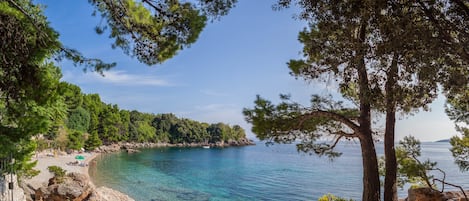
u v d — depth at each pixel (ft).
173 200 94.79
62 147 209.05
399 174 35.50
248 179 144.36
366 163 28.58
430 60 16.25
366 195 28.35
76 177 68.80
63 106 49.26
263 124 28.35
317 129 30.17
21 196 46.98
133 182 126.52
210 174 161.79
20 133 20.44
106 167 175.22
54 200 61.46
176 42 24.49
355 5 17.53
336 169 189.88
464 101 23.47
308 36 25.46
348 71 21.44
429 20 16.65
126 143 378.32
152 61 25.59
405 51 17.16
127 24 24.36
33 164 55.01
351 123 28.78
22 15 20.33
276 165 217.15
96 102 322.14
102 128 316.60
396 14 16.67
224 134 550.77
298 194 109.19
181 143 493.36
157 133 470.39
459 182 125.39
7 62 20.47
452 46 15.56
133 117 437.17
